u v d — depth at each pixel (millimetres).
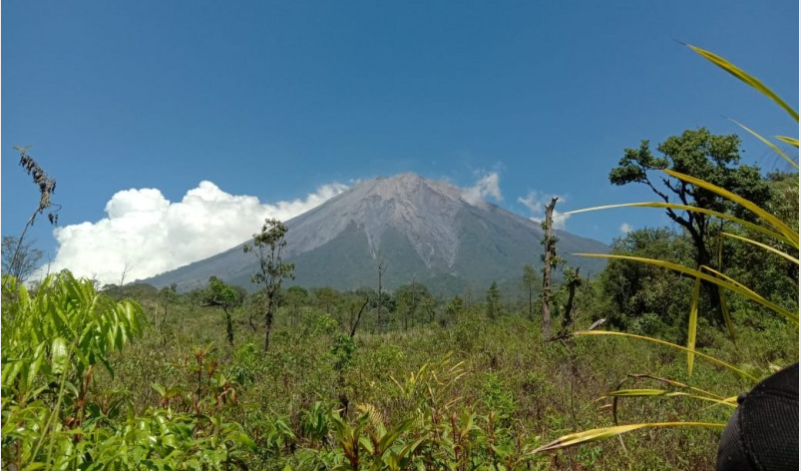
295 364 7402
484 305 33031
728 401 1678
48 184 3797
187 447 2350
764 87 1438
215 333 20406
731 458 1245
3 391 2248
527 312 41656
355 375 6297
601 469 3941
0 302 2426
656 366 8656
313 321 16312
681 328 22281
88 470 2057
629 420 4887
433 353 9375
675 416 4906
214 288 23969
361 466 2344
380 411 4262
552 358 9898
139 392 4973
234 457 2693
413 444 2295
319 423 3154
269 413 4234
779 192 9430
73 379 2658
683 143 23203
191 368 3457
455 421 2818
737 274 15398
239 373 5008
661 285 28312
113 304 2521
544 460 3102
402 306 33469
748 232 14883
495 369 7836
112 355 6637
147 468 2205
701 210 1582
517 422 4867
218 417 2615
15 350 2295
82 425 2471
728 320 1742
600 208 1694
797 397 1170
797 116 1414
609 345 11594
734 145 22562
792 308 12531
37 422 2174
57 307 2406
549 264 18609
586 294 33344
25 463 2023
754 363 8031
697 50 1562
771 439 1164
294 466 2900
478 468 2668
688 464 4133
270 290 17922
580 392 6809
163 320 20016
